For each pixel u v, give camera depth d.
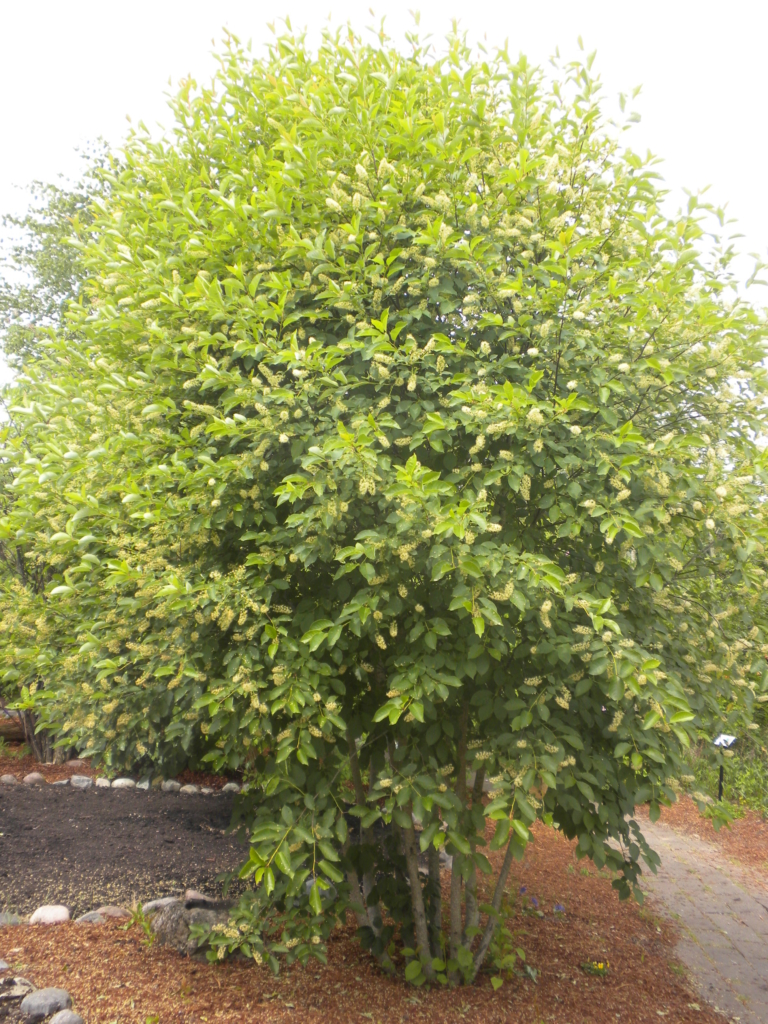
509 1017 3.38
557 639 2.97
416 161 3.37
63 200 14.57
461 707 3.49
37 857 4.52
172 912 3.74
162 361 3.14
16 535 3.55
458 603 2.60
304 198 3.38
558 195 3.37
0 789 5.86
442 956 3.82
